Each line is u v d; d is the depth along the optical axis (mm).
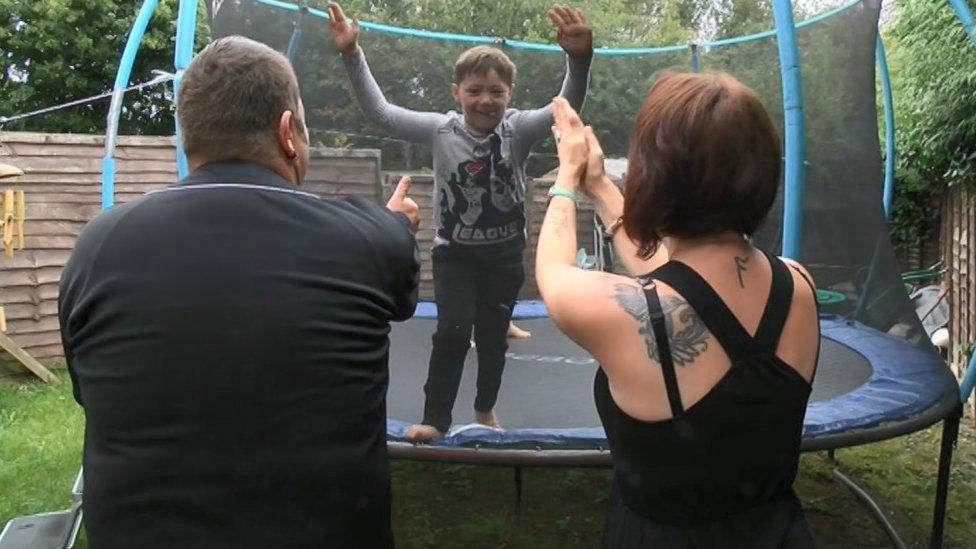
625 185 1188
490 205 2234
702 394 1106
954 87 4430
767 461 1138
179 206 1121
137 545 1034
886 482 3588
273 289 1071
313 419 1074
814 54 3514
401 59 2893
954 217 5152
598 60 3113
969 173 4621
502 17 5418
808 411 2400
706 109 1101
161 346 1049
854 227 3436
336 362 1097
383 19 5453
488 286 2295
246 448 1047
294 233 1115
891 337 3275
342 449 1100
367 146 2457
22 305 5285
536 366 3184
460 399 2643
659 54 3977
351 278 1125
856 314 3496
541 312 4211
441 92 2869
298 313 1072
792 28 2189
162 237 1092
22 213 5199
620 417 1161
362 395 1130
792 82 2191
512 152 2217
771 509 1171
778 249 3334
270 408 1053
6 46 9836
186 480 1038
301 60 2768
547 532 3143
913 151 5543
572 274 1210
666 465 1133
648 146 1140
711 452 1114
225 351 1048
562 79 3084
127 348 1059
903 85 5348
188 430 1041
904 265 6641
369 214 1221
